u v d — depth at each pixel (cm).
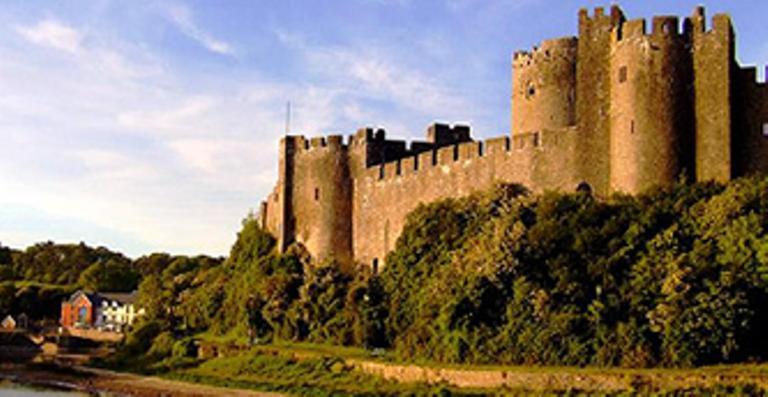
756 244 5538
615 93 6675
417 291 7181
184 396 6831
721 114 6300
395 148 9244
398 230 8525
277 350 7531
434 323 6394
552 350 5638
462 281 6338
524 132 7500
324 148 9456
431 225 7456
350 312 7694
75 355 11312
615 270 5838
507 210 6831
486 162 7581
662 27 6488
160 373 8356
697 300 5319
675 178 6312
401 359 6494
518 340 5819
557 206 6494
